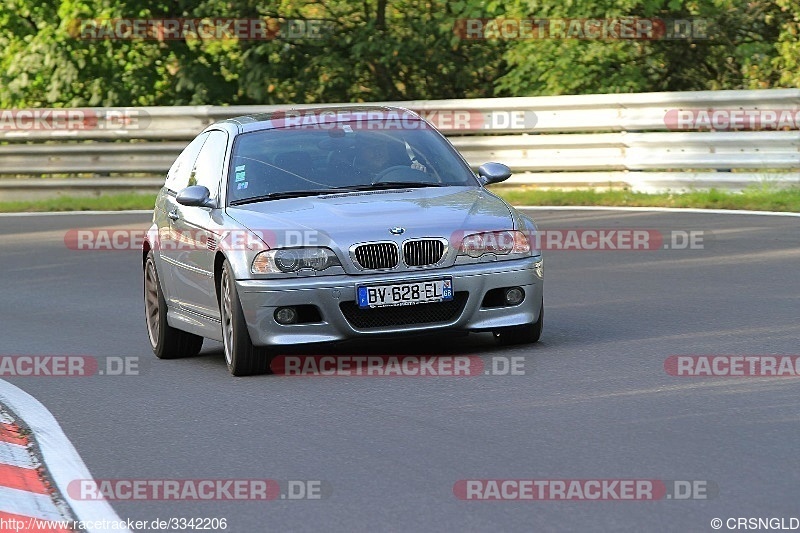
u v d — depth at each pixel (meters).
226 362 27.31
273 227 25.75
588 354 25.42
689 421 19.48
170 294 29.92
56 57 76.81
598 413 20.39
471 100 59.56
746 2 70.06
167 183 32.38
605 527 14.73
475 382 23.38
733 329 27.41
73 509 17.06
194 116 67.31
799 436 18.19
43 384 27.12
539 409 20.94
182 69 76.81
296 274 25.20
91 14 77.12
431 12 75.19
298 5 75.62
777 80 71.00
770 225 44.09
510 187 58.94
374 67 76.31
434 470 17.69
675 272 36.62
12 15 81.12
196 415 22.61
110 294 40.25
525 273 25.98
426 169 28.47
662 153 54.50
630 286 34.91
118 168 68.50
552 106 57.69
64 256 49.47
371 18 75.06
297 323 25.31
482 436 19.42
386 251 25.31
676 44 71.69
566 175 57.38
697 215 47.94
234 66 77.94
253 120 30.00
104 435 21.61
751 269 36.00
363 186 27.80
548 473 17.12
